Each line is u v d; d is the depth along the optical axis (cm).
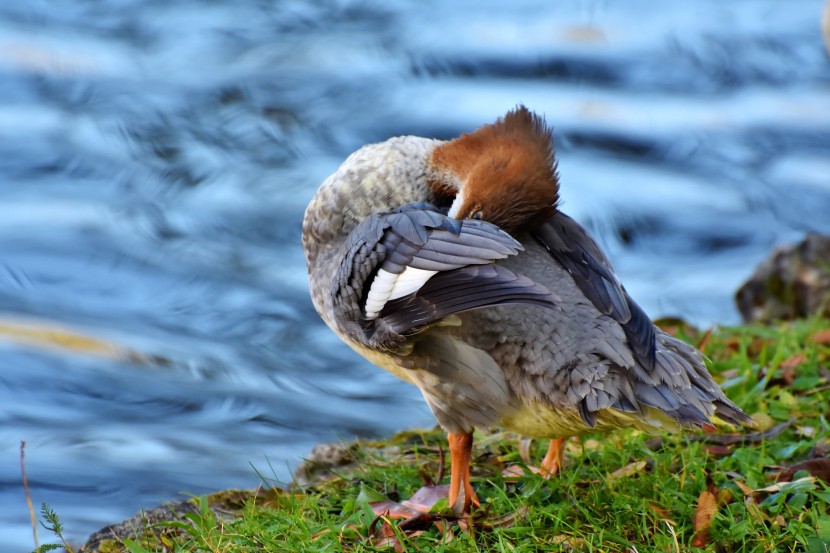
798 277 1005
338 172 687
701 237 1628
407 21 2525
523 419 606
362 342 630
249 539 597
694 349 612
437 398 607
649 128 1953
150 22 2550
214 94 2180
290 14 2598
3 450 982
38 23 2498
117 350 1224
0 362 1170
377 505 641
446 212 675
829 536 560
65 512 870
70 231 1609
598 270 616
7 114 2058
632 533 596
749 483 633
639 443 700
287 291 1438
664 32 2378
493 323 587
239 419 1055
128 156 1909
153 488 908
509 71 2239
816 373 787
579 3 2577
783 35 2344
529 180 640
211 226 1656
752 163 1830
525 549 567
